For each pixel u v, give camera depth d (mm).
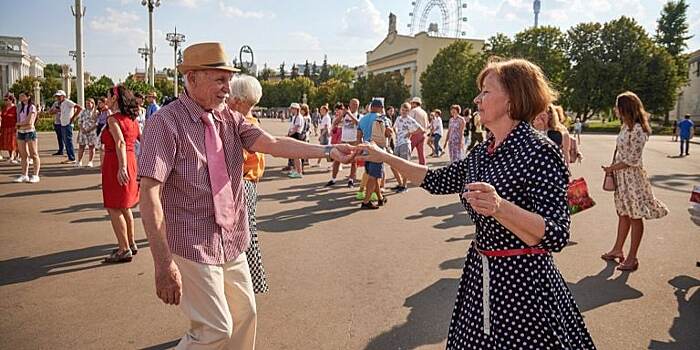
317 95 84562
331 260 5516
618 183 5223
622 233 5480
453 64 56656
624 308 4199
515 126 2221
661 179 12938
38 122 26703
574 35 49562
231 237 2672
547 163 2057
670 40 65000
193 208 2525
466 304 2221
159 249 2309
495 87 2205
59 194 9180
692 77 56656
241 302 2775
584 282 4840
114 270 5047
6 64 70875
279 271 5117
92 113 13055
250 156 3680
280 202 9016
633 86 47188
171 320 3895
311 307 4176
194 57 2584
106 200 5215
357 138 9055
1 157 14672
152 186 2344
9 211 7730
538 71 2229
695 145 28172
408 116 10305
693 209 4891
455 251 5918
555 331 2061
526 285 2066
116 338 3584
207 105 2682
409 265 5355
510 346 2068
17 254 5539
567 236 1969
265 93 100312
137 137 5395
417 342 3555
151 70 32594
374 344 3523
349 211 8258
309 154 2904
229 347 2846
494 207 1897
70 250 5707
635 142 5031
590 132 47938
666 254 5809
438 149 19344
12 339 3541
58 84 58750
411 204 8961
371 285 4719
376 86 67875
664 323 3904
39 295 4379
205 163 2564
